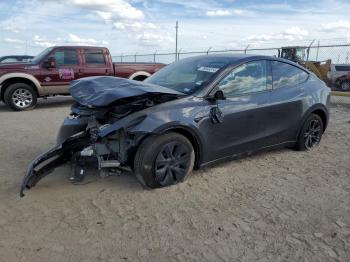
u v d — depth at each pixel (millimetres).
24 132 7445
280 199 4047
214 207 3828
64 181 4488
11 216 3611
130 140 4031
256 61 5133
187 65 5293
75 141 4191
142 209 3766
